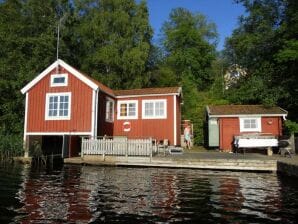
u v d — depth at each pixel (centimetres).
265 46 3897
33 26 3831
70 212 873
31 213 858
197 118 3484
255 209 919
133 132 2633
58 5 4275
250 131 2747
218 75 5706
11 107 3120
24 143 2442
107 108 2588
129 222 788
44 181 1395
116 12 4128
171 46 5650
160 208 923
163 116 2573
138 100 2655
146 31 4297
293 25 3212
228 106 2992
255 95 3631
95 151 2108
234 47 4562
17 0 3794
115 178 1496
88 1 4469
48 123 2438
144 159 1981
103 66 4153
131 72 3959
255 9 4156
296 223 788
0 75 3148
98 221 795
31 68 3322
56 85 2458
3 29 3362
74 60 4384
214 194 1130
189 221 800
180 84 4462
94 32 4106
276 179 1495
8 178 1481
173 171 1778
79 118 2377
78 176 1559
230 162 1828
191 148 3094
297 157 2014
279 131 2698
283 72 3447
